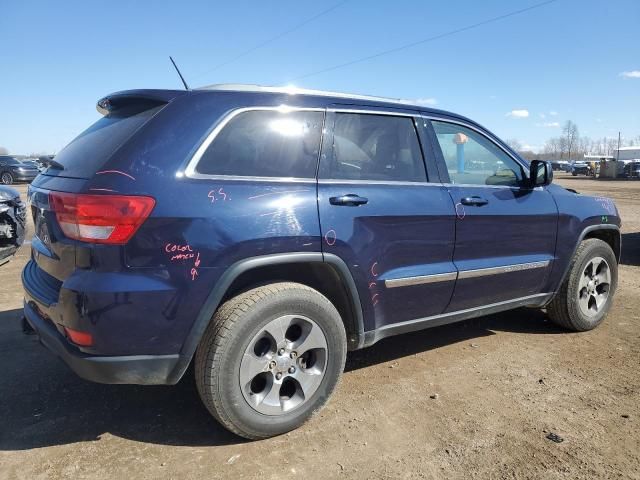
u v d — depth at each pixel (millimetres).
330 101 3266
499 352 4234
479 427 3062
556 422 3129
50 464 2670
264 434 2887
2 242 6516
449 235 3586
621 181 45938
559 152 132375
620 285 6477
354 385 3602
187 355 2680
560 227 4359
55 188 2814
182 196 2621
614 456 2787
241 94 2979
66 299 2531
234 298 2783
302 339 2973
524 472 2646
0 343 4301
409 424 3090
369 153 3377
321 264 3020
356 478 2592
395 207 3297
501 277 3963
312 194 2996
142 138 2684
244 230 2719
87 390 3504
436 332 4723
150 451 2801
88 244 2512
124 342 2539
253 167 2889
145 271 2533
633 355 4180
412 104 3695
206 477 2580
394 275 3320
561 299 4559
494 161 4082
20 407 3266
